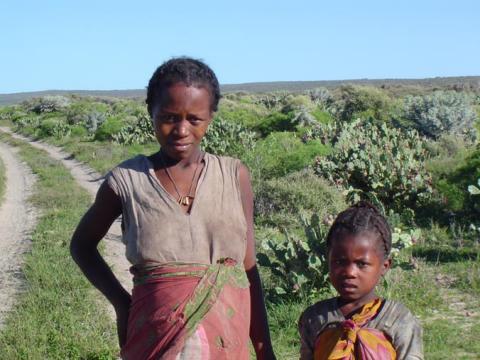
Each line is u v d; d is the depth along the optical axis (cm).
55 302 848
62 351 674
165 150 271
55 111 7325
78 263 290
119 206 278
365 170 1366
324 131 2108
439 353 635
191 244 263
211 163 274
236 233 269
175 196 269
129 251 269
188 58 272
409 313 274
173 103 263
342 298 283
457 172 1378
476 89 7131
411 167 1349
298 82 18012
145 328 259
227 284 264
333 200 1320
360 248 274
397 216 840
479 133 2291
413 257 986
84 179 2500
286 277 793
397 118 2466
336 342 271
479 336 680
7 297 916
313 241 784
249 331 293
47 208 1798
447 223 1219
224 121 2609
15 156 3688
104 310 821
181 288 258
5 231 1502
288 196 1325
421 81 13562
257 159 1773
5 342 708
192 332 252
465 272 895
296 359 631
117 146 3409
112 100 8994
